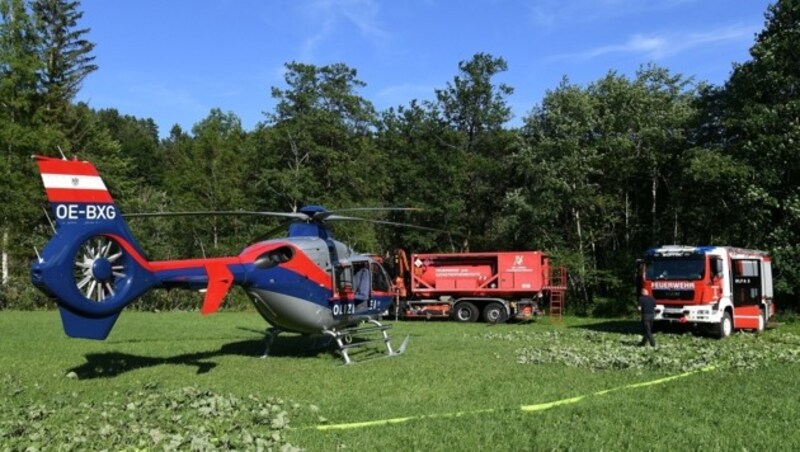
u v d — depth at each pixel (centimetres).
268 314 1370
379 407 891
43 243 3609
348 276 1455
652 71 3331
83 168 1050
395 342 1722
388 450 671
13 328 2017
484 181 3844
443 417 815
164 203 4284
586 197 3209
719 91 3019
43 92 4016
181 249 4031
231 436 705
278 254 1337
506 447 685
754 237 2681
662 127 3153
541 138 3359
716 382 1078
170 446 653
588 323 2694
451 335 1991
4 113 3722
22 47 3781
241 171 4312
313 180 3819
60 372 1202
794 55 2636
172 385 1080
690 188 2914
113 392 1003
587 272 3209
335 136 3966
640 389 1016
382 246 3947
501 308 2748
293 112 3928
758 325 2181
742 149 2645
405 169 3834
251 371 1230
